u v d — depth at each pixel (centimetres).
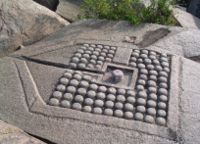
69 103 342
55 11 590
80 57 410
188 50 450
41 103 341
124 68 397
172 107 341
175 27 495
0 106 336
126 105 341
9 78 374
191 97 357
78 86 363
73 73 382
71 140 304
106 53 423
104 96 351
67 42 446
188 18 594
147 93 359
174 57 421
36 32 470
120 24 496
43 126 318
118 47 436
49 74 381
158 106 342
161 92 359
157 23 519
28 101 343
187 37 471
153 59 414
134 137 308
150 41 456
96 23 500
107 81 375
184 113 335
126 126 319
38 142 286
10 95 350
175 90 363
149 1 559
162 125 322
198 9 675
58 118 326
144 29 486
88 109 335
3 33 429
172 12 548
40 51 427
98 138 306
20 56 416
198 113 338
